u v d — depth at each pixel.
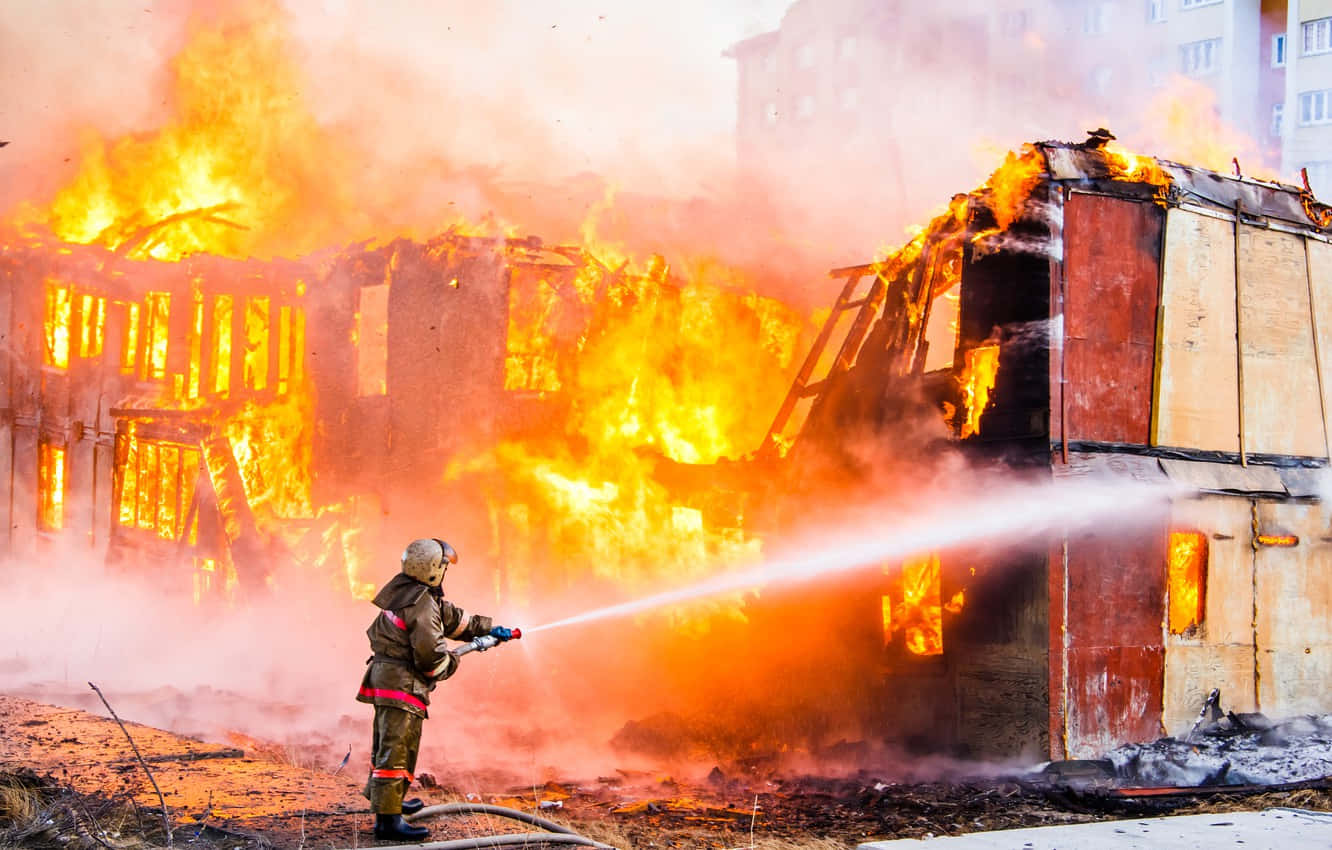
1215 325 15.39
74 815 6.91
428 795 10.79
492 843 6.69
